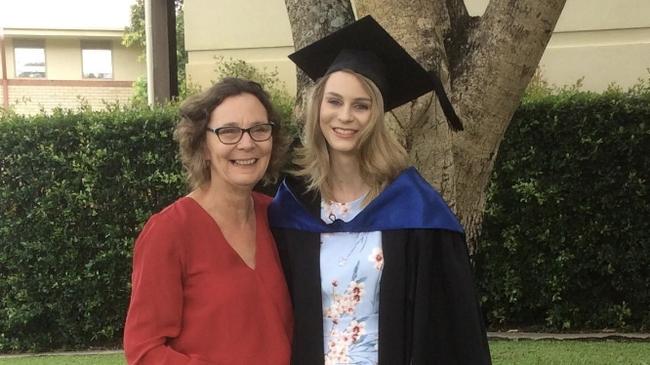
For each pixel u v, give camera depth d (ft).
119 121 19.19
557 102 18.75
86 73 62.39
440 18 9.24
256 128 7.02
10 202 19.36
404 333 7.15
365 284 7.19
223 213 7.22
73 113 19.71
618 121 18.57
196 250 6.92
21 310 19.61
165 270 6.71
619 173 18.79
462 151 9.31
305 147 7.73
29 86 60.34
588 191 18.95
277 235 7.68
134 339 6.61
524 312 20.22
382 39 7.65
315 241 7.44
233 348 6.77
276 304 7.19
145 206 19.53
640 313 19.51
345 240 7.38
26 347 20.07
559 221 19.16
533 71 9.26
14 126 19.22
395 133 8.72
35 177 19.31
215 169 7.13
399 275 7.16
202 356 6.70
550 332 19.77
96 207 19.38
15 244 19.45
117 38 61.98
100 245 19.45
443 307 7.38
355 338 7.11
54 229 19.35
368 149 7.45
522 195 19.10
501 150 19.07
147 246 6.80
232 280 6.91
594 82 23.65
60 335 20.21
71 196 19.26
